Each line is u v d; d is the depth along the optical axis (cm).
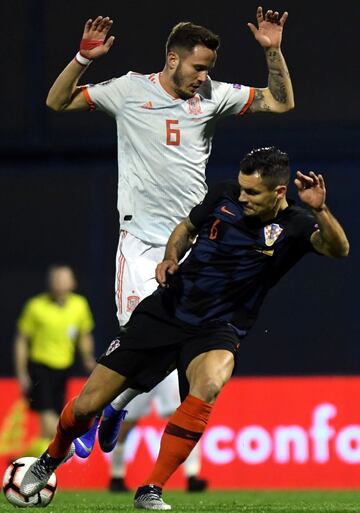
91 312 4794
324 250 1881
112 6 5081
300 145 4928
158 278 1931
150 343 1939
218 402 3766
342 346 4588
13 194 5003
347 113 4919
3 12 5191
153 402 3712
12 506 2106
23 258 4931
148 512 1905
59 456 2036
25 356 4081
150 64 5031
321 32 4966
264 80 4931
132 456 3712
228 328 1939
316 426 3703
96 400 1945
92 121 5062
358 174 4806
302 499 2916
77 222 4928
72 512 2003
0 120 5122
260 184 1873
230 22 4972
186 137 2219
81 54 2158
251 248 1925
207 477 3722
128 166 2239
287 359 4603
